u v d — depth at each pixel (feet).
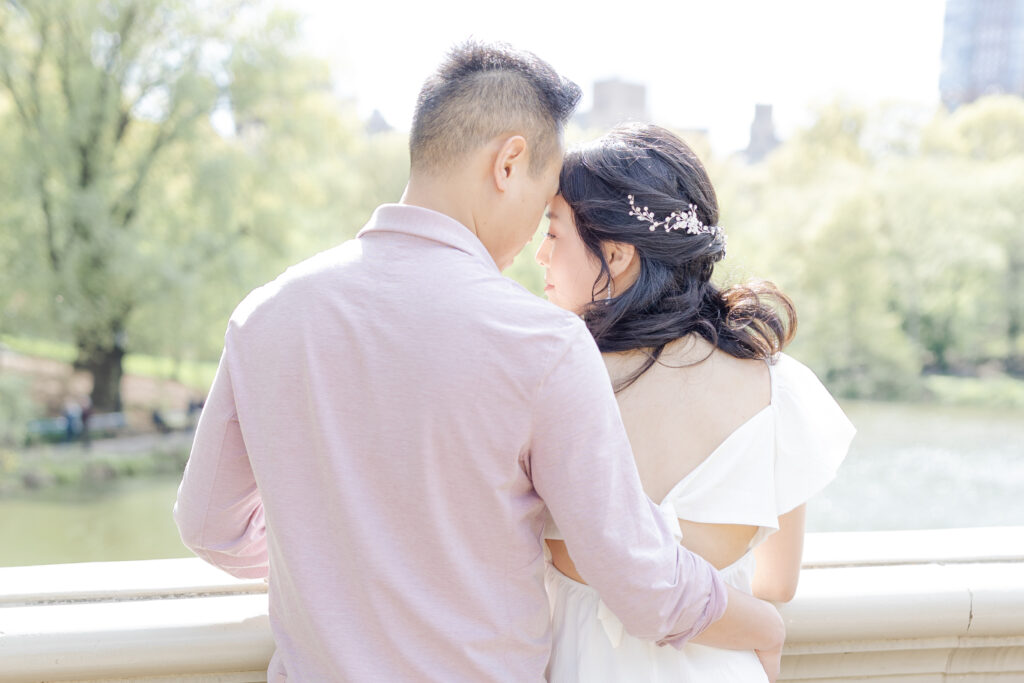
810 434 3.14
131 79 51.75
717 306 3.26
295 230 57.21
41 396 55.01
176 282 49.57
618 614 2.63
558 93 2.76
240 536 2.95
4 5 48.96
